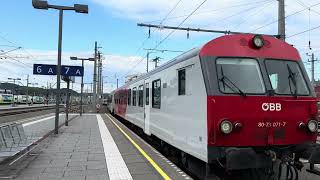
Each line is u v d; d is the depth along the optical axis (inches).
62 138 683.4
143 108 701.3
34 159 453.4
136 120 812.6
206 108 318.0
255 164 305.1
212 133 313.0
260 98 320.2
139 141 648.4
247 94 318.7
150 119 606.9
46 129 864.3
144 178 353.4
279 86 331.6
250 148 307.9
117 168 400.2
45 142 619.8
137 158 464.8
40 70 836.0
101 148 552.1
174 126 429.4
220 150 311.1
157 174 370.9
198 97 338.6
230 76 323.9
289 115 326.0
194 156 352.8
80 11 767.7
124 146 577.3
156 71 558.3
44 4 749.3
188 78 371.9
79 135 741.9
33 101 5128.0
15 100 4303.6
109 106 2170.3
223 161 313.3
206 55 330.6
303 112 331.3
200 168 360.2
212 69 324.5
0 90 4229.8
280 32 802.8
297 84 337.7
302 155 329.4
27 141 574.2
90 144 597.9
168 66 466.0
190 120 364.2
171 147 479.8
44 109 2669.8
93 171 384.2
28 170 387.2
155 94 562.6
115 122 1203.9
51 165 415.2
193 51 358.9
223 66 327.3
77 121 1238.9
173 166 413.1
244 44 337.4
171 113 444.1
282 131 323.6
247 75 327.6
